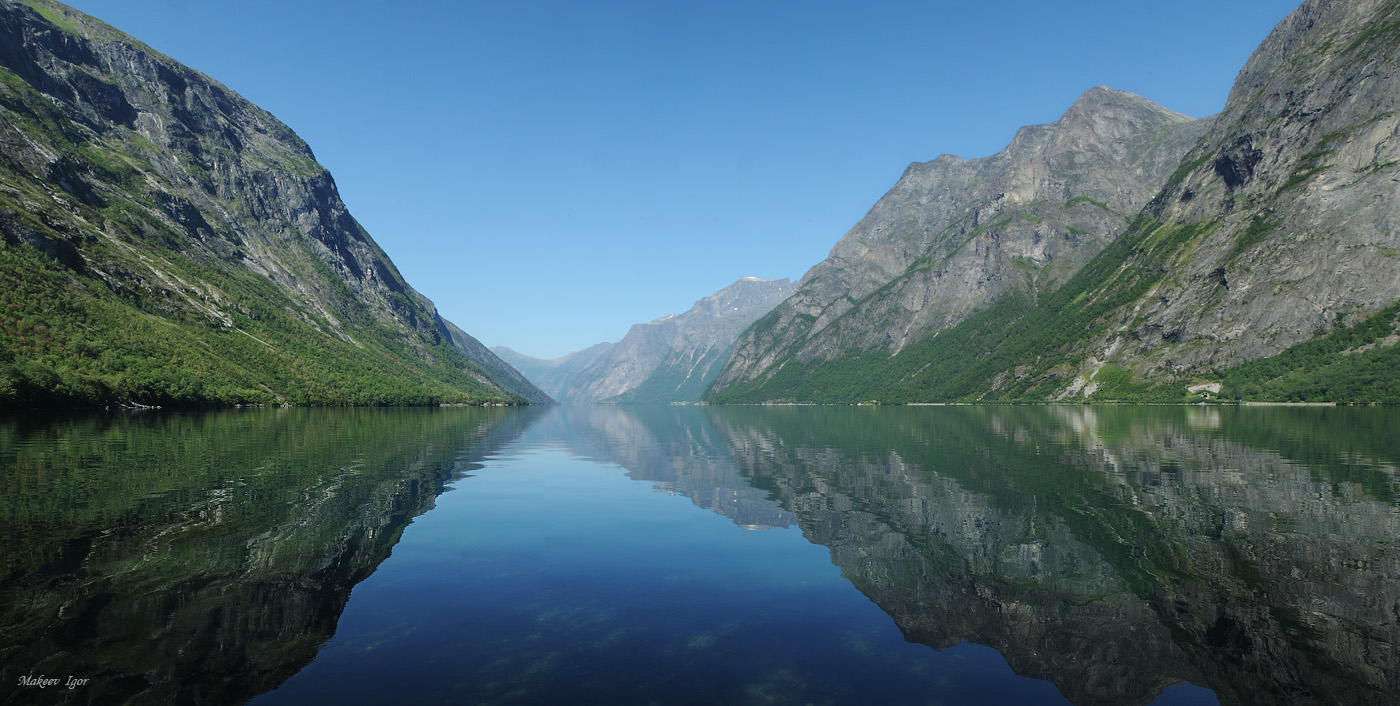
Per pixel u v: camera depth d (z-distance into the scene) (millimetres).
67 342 117750
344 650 14672
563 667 13977
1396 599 18469
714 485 41031
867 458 55875
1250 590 19359
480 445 71125
